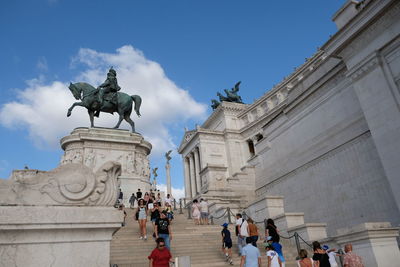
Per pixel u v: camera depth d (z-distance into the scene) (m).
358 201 18.33
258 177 28.95
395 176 15.29
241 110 68.06
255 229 12.13
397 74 15.85
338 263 11.58
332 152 20.81
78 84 29.23
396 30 15.78
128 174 27.14
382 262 9.52
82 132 27.33
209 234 15.49
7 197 5.07
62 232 5.18
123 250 12.25
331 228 20.05
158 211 13.87
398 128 15.42
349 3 18.77
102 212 5.43
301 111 24.28
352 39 18.06
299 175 23.64
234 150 62.34
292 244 14.09
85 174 5.62
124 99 30.12
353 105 19.53
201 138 62.94
